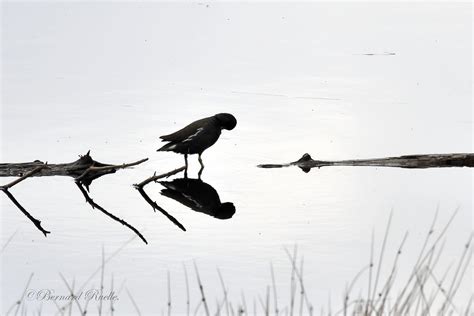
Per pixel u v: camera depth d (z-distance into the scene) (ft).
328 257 37.68
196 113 64.39
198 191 48.11
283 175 50.78
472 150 54.75
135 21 100.99
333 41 91.35
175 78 76.07
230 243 39.68
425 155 52.85
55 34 94.32
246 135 59.31
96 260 37.76
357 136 58.70
